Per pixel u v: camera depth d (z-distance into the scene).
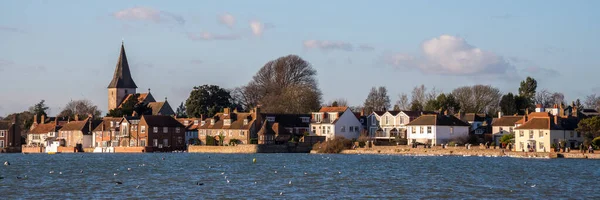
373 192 196.38
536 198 186.12
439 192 196.62
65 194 192.12
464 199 184.50
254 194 191.62
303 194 191.88
